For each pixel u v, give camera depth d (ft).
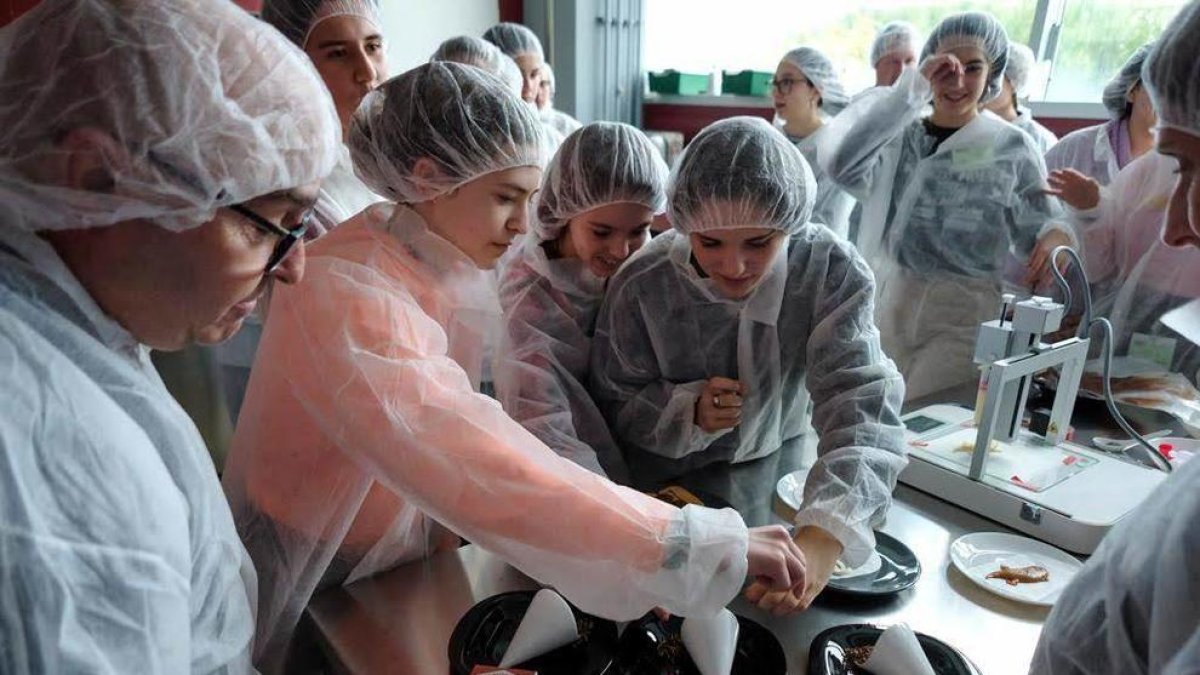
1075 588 1.77
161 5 1.56
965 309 7.00
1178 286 5.67
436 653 2.42
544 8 13.10
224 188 1.59
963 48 6.62
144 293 1.67
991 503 3.22
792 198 3.32
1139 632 1.52
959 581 2.80
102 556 1.42
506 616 2.51
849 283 3.72
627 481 3.80
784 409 4.16
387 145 2.95
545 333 4.00
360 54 4.90
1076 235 6.14
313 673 2.51
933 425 3.92
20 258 1.52
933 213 7.01
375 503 2.94
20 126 1.47
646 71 13.98
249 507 2.98
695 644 2.24
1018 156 6.64
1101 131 6.98
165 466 1.75
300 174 1.75
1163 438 3.92
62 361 1.47
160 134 1.50
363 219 3.06
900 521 3.25
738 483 3.73
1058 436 3.65
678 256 3.86
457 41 7.26
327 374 2.45
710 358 4.04
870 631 2.43
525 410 3.55
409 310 2.60
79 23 1.48
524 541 2.32
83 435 1.43
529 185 3.05
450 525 2.38
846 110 7.05
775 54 12.76
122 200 1.50
